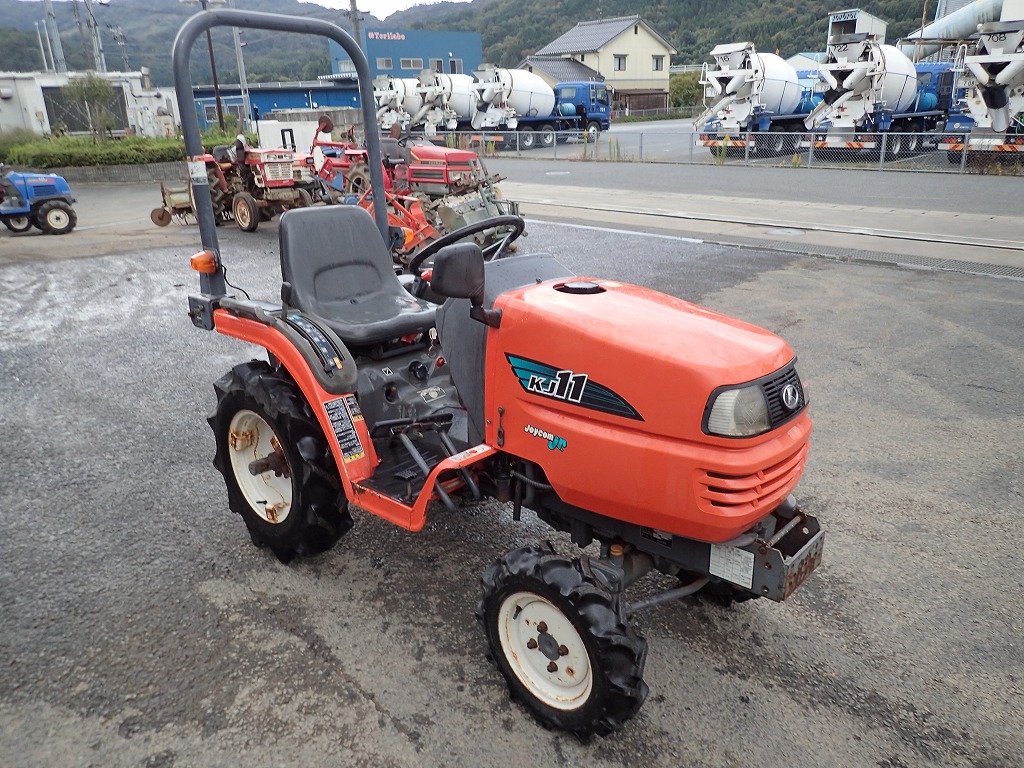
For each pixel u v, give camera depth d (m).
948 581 3.22
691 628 2.94
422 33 51.53
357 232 3.50
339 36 3.53
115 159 21.12
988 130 18.23
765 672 2.71
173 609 3.04
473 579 3.24
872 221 11.64
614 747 2.38
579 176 19.36
